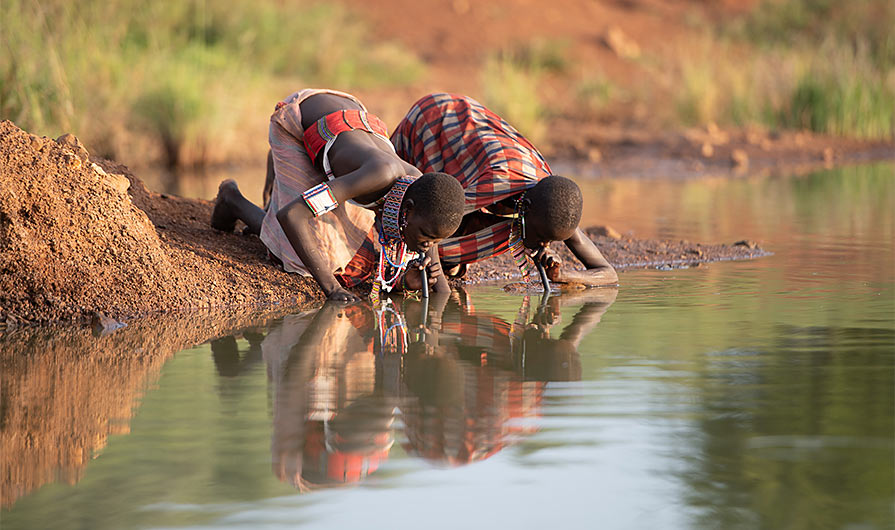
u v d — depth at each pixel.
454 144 20.03
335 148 18.41
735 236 26.86
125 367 13.62
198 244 20.55
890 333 15.10
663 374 12.93
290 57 66.88
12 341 15.27
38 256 17.28
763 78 61.66
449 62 78.44
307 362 13.85
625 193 38.78
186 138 47.94
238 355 14.30
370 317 17.20
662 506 8.74
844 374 12.70
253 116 53.75
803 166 49.59
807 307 17.38
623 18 91.25
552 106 66.44
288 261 19.61
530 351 14.38
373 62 71.88
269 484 9.28
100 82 45.53
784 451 9.98
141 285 17.78
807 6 83.94
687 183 42.91
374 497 9.00
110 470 9.66
